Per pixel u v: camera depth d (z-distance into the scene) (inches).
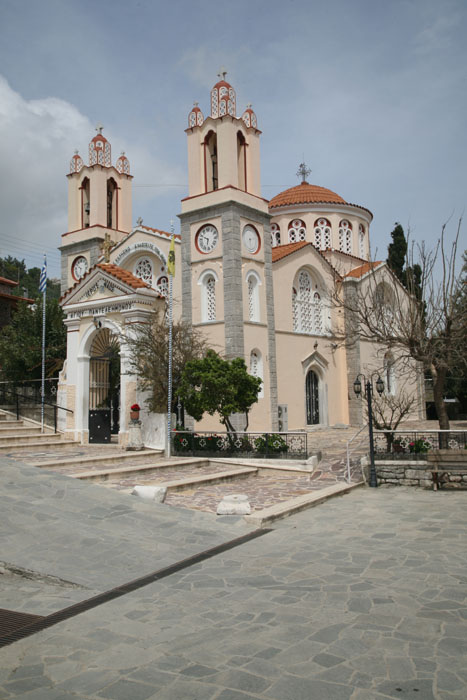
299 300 1226.0
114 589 277.6
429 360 633.6
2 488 430.6
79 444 797.9
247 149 1093.8
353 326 1175.0
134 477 582.6
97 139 1318.9
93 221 1299.2
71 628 229.8
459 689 171.8
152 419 745.0
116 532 361.7
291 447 681.0
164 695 173.5
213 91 1074.7
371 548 335.6
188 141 1098.1
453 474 529.7
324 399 1241.4
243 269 1037.8
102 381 844.0
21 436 761.6
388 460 575.2
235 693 173.0
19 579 295.6
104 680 184.4
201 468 658.8
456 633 211.9
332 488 526.9
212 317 1059.3
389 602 245.8
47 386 906.7
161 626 228.4
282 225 1502.2
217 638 214.1
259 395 1049.5
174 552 334.6
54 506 400.5
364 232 1581.0
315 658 194.4
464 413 1577.3
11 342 1081.4
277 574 291.6
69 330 838.5
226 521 403.2
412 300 709.9
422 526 387.5
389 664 188.7
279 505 448.1
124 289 774.5
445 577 277.9
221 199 1032.8
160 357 749.9
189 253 1068.5
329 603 246.5
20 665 197.3
